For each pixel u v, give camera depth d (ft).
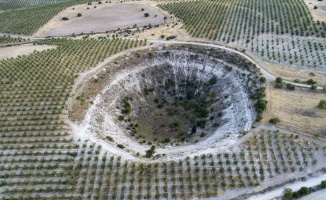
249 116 284.61
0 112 293.43
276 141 256.73
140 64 364.58
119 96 325.62
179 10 526.16
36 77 334.85
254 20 463.83
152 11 538.88
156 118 317.83
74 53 379.35
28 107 297.33
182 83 355.36
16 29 512.63
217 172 235.20
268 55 371.97
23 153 253.65
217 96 330.13
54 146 257.55
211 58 368.07
